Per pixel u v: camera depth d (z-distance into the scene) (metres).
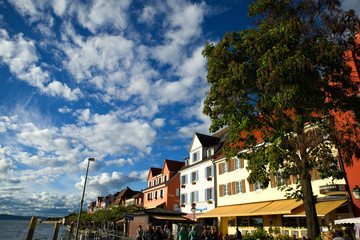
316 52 11.33
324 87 11.37
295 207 19.94
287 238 14.70
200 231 28.61
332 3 11.77
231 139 14.95
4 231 65.31
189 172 41.47
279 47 11.74
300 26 11.83
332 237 8.69
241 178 30.22
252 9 14.55
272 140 13.05
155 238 18.27
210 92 14.77
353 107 11.76
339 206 18.30
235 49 13.95
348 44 12.22
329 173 12.28
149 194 55.56
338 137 11.98
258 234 14.64
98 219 51.19
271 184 25.92
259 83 11.95
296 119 11.78
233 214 26.39
